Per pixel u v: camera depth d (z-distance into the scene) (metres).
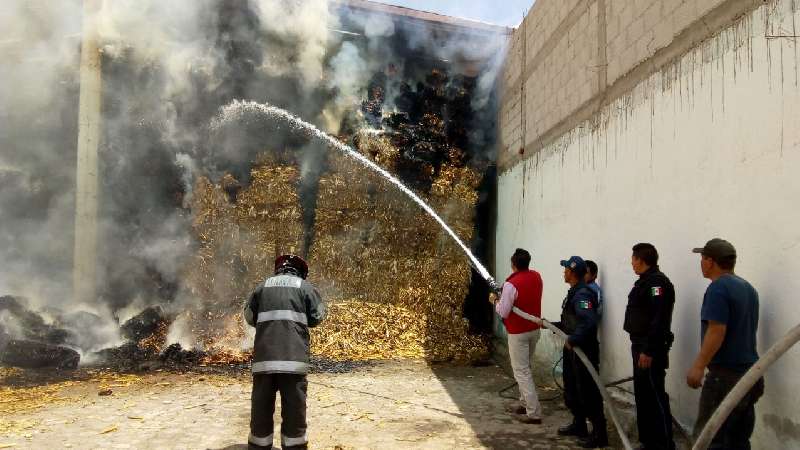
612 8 5.59
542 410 5.48
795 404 3.10
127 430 4.71
